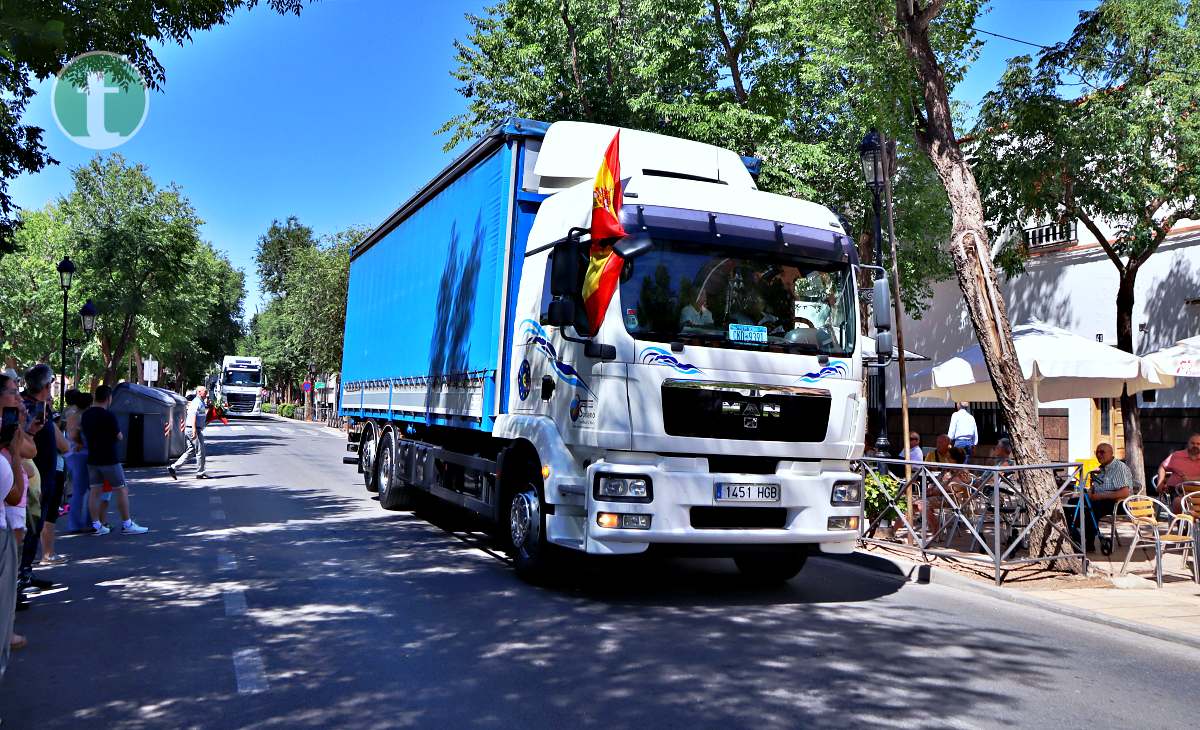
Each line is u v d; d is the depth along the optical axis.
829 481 7.50
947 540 9.74
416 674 5.29
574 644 6.01
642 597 7.65
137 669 5.35
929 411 21.25
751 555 7.36
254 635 6.12
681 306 7.18
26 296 35.41
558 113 20.27
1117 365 10.81
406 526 11.53
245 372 67.38
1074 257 18.16
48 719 4.51
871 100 12.56
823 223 7.93
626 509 6.93
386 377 13.41
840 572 9.32
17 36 4.44
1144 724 4.77
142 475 18.67
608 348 7.00
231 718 4.54
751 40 19.11
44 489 8.48
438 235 10.95
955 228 9.51
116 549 9.55
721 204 7.59
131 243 33.66
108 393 10.77
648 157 8.77
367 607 6.95
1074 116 14.66
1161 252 16.53
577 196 7.84
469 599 7.32
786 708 4.80
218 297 59.72
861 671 5.54
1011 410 9.09
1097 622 7.23
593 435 7.05
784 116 19.02
